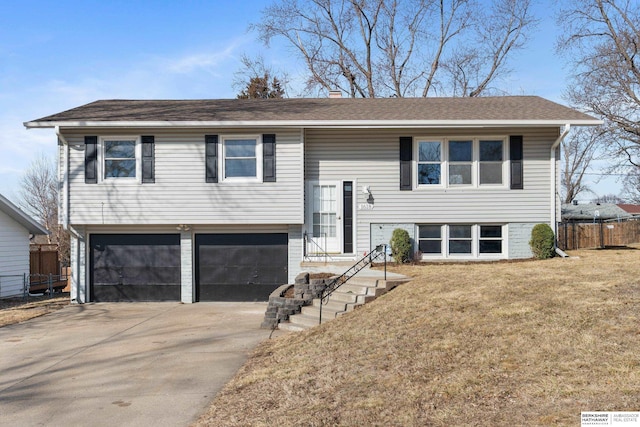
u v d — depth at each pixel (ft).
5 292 63.21
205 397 21.36
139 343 32.24
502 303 27.81
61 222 49.11
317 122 47.67
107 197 48.52
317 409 17.90
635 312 24.02
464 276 36.78
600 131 91.81
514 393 17.12
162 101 60.59
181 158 48.75
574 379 17.56
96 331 36.68
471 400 17.01
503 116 48.85
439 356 21.56
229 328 36.73
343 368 22.17
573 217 115.85
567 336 21.80
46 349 31.19
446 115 49.73
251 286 50.75
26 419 19.26
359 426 16.06
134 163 48.93
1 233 62.90
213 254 51.03
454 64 102.01
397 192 50.57
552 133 49.90
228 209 48.75
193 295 50.60
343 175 50.72
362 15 101.24
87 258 50.62
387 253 49.75
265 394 20.48
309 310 35.91
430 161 50.67
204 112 51.60
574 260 46.21
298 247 50.21
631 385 16.65
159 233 50.88
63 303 51.60
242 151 49.16
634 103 88.17
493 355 20.76
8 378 25.00
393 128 49.55
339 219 50.60
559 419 14.83
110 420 18.97
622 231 90.12
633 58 87.92
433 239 50.80
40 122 46.80
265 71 113.29
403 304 30.83
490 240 50.62
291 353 26.58
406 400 17.66
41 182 135.64
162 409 20.01
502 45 99.86
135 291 50.83
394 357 22.34
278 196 48.73
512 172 49.88
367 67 102.89
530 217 50.01
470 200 50.19
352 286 37.27
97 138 48.44
